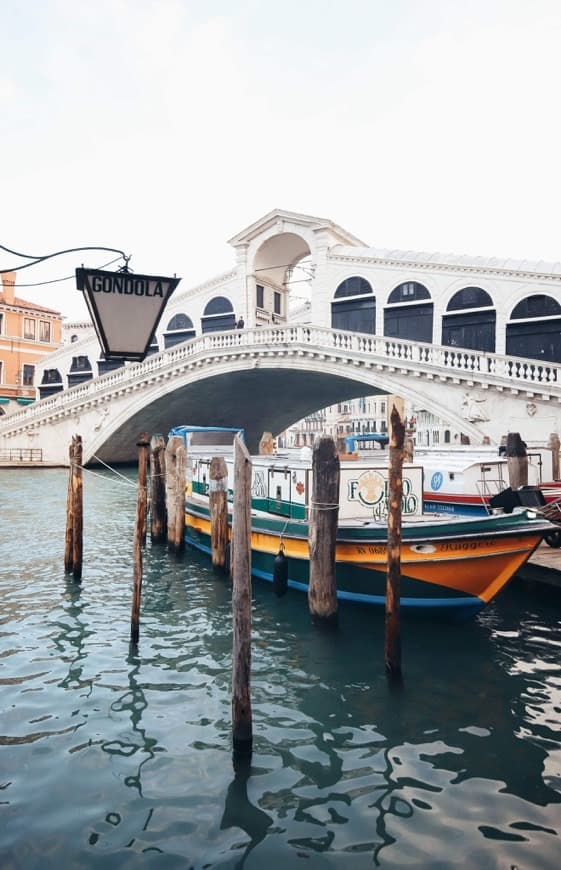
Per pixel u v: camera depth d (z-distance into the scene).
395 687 6.32
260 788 4.58
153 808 4.33
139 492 7.67
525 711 5.83
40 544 13.34
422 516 9.12
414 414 55.25
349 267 30.55
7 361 42.03
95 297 5.92
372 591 8.10
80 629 7.99
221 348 28.83
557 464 14.06
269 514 10.34
